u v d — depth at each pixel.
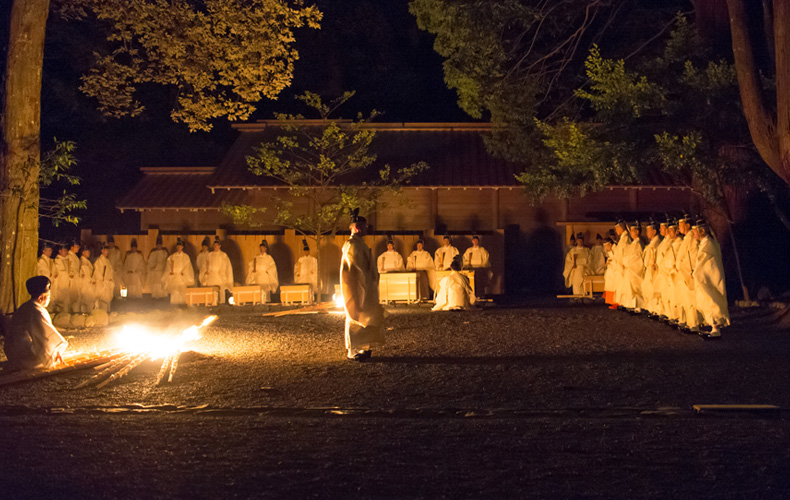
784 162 13.09
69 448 5.78
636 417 6.70
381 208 24.31
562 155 18.89
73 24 31.02
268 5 17.05
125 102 18.45
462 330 13.72
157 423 6.62
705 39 19.48
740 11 14.01
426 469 5.16
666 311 13.83
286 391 8.12
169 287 22.41
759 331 13.25
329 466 5.25
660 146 16.84
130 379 8.96
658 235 14.93
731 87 16.80
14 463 5.38
